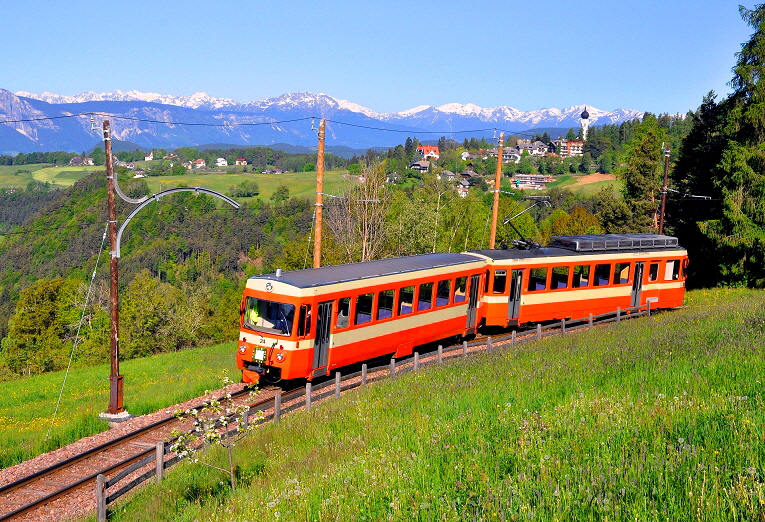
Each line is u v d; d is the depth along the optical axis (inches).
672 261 1253.1
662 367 574.9
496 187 1407.5
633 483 290.7
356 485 378.9
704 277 1934.1
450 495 325.7
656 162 2733.8
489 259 1043.3
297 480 414.0
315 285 767.7
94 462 613.3
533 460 355.6
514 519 276.1
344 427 570.9
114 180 788.6
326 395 727.7
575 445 367.9
